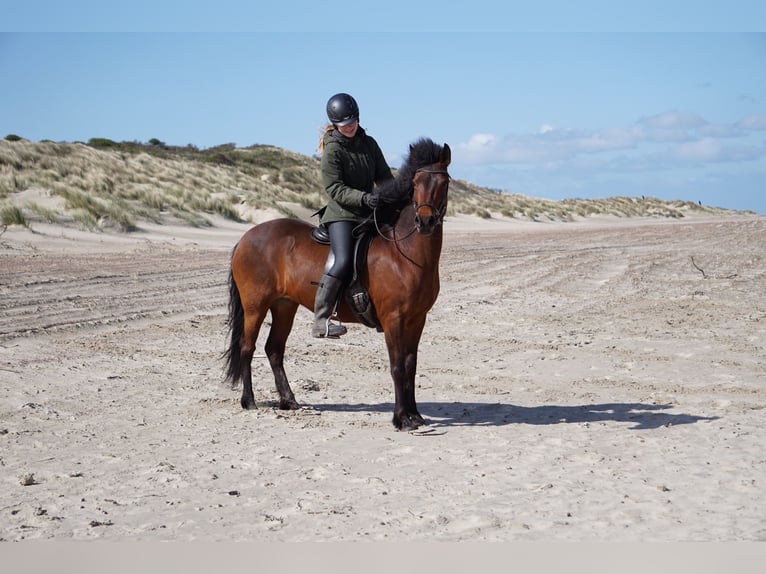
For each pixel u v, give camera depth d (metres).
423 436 8.12
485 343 13.57
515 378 11.05
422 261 8.09
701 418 8.64
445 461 7.17
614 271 24.22
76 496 6.32
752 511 5.76
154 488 6.49
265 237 9.15
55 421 8.62
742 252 30.25
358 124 8.45
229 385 10.50
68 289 18.50
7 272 20.95
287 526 5.64
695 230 48.91
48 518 5.83
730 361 11.81
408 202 8.28
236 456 7.39
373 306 8.48
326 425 8.61
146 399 9.68
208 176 54.12
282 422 8.74
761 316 15.70
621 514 5.72
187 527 5.64
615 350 12.80
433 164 7.89
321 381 10.91
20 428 8.33
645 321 15.42
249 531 5.55
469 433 8.20
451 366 11.88
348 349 13.23
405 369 8.48
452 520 5.68
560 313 16.52
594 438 7.91
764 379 10.69
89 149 49.53
